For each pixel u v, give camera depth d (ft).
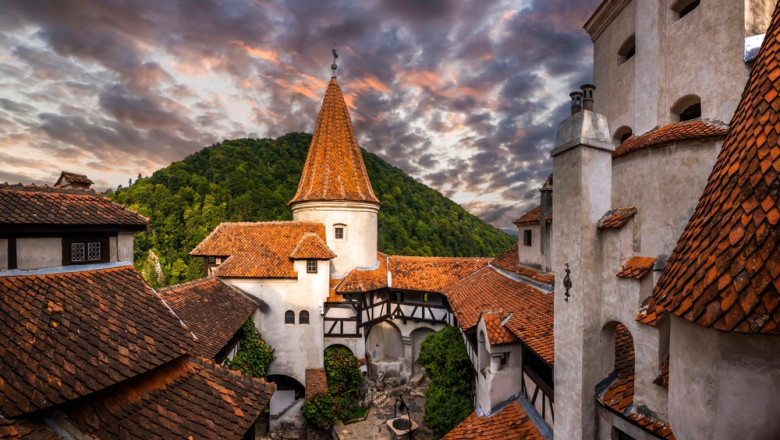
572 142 29.09
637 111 39.81
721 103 31.83
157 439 27.17
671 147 31.04
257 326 81.51
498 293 61.82
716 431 15.42
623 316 26.91
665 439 22.43
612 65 45.85
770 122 16.46
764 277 13.96
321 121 99.81
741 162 16.94
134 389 29.91
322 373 81.20
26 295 29.35
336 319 86.17
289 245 87.61
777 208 14.62
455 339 62.80
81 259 35.63
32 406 22.35
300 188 97.91
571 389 29.86
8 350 24.67
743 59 30.32
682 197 30.45
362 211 94.07
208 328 57.77
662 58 36.70
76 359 26.55
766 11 31.07
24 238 31.40
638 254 33.86
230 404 33.81
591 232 28.86
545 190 56.54
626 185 35.40
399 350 102.47
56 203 34.68
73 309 30.48
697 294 15.83
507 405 43.65
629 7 42.19
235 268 81.82
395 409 79.36
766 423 14.39
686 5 36.45
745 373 14.71
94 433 25.09
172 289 63.72
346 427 77.36
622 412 25.89
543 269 56.80
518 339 43.14
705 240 16.99
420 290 90.48
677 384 17.78
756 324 13.47
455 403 56.90
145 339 31.89
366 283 88.28
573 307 29.50
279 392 84.94
